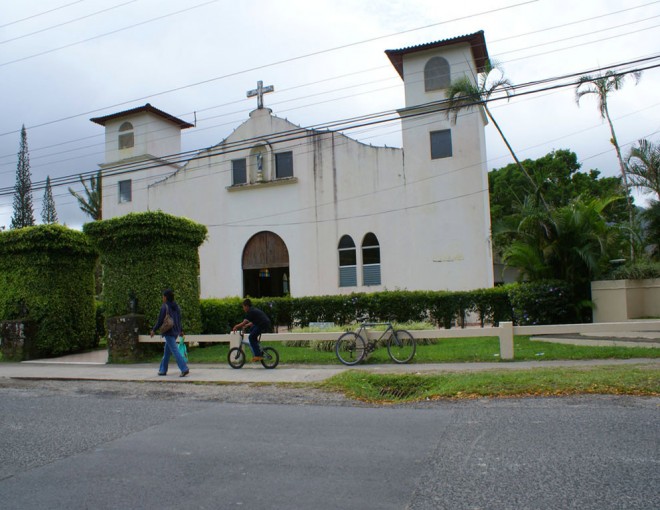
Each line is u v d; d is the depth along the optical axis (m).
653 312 14.39
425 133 24.09
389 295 17.73
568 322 15.09
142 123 30.17
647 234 17.12
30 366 14.39
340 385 9.54
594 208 15.37
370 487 4.52
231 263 27.52
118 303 15.54
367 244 25.09
